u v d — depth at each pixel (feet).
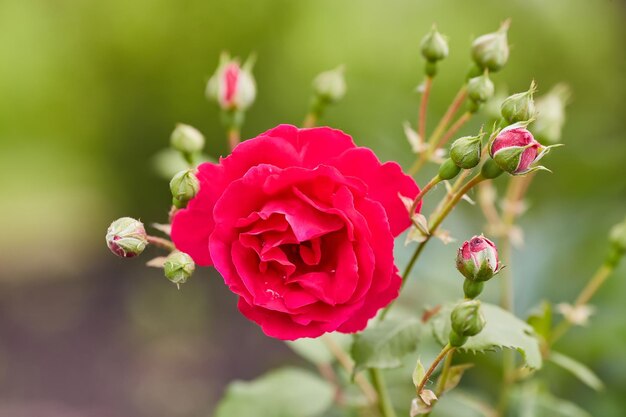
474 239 1.48
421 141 1.70
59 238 5.89
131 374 4.57
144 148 5.68
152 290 5.22
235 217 1.48
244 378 4.41
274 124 4.96
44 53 6.07
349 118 3.85
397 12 4.63
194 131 1.76
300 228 1.45
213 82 1.82
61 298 5.28
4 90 6.21
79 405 4.38
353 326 1.51
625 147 2.32
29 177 6.35
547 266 2.16
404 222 1.52
